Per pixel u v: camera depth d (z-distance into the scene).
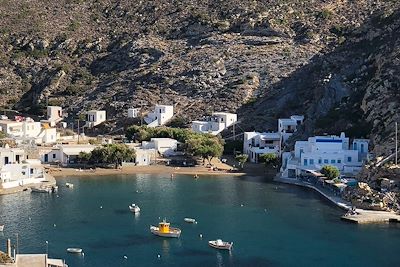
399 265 128.50
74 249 135.25
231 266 127.94
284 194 188.75
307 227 153.62
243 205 174.50
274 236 146.75
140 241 142.88
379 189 176.88
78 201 178.12
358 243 141.75
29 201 177.62
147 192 190.62
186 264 128.88
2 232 147.25
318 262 130.38
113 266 127.25
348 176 199.88
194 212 167.00
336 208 171.75
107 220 158.88
